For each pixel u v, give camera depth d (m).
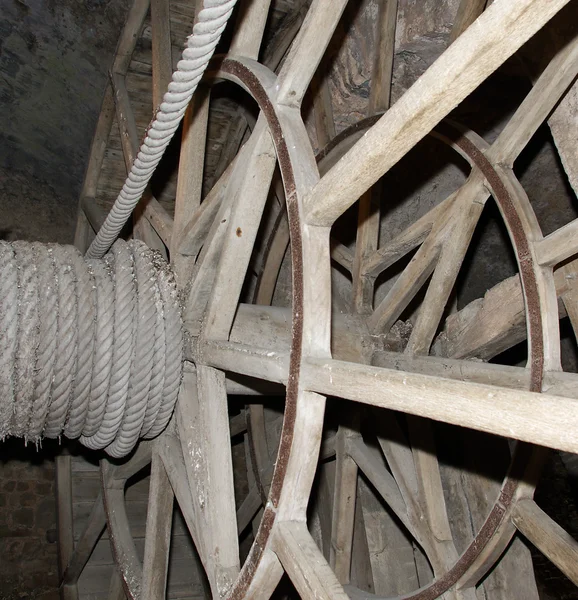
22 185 6.54
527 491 3.14
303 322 2.34
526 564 3.89
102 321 3.14
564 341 6.27
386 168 2.10
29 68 5.96
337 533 4.31
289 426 2.35
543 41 3.22
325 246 2.39
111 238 3.77
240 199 2.97
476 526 4.06
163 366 3.27
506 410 1.63
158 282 3.36
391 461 3.97
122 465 4.43
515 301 3.67
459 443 4.32
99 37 5.66
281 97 2.62
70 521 5.84
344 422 4.40
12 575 6.87
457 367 3.47
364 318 4.06
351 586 4.20
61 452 6.00
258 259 5.57
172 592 5.89
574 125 3.08
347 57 4.25
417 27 3.80
